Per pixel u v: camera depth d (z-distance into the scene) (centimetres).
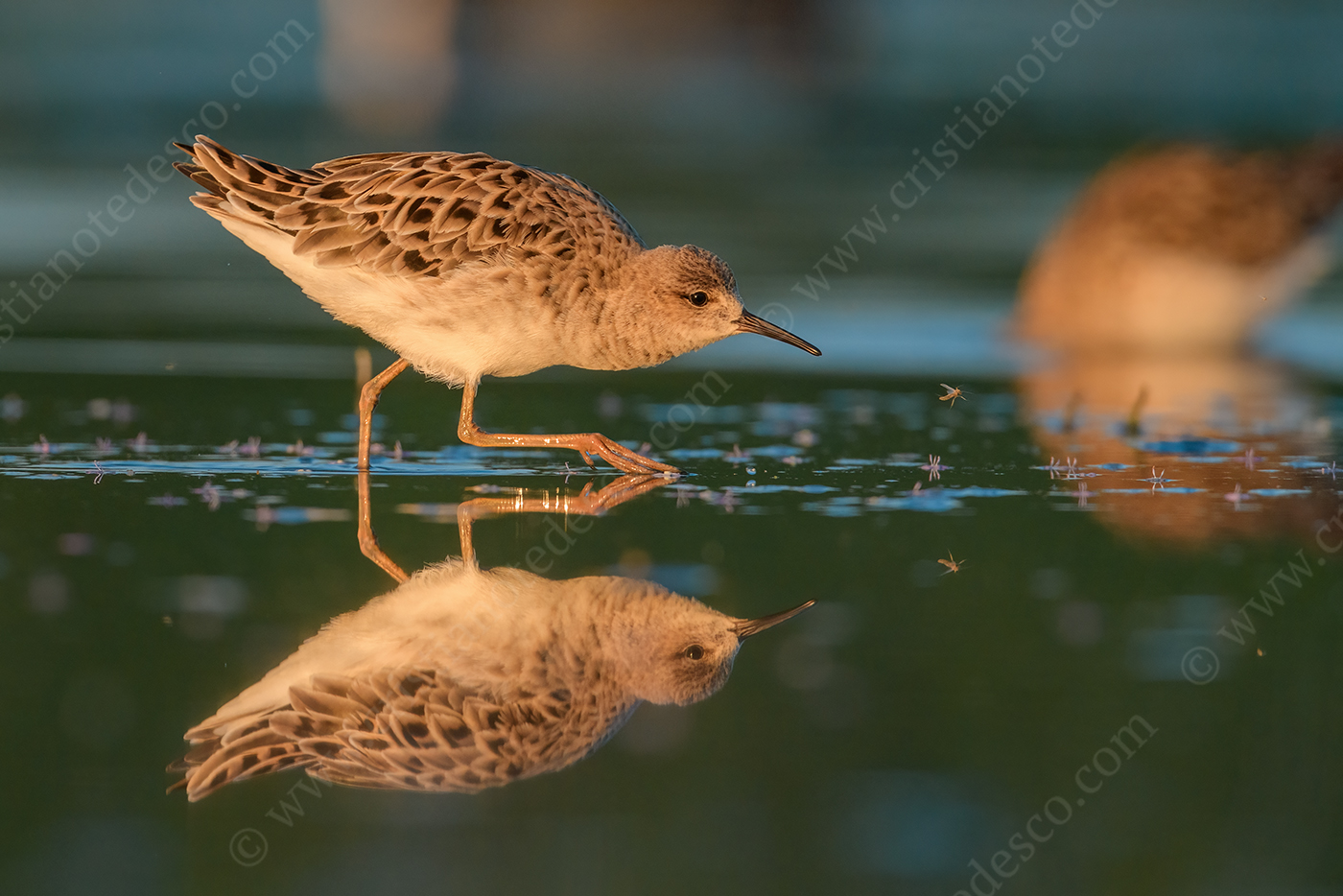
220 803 766
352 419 1559
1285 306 2191
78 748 808
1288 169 2078
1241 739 830
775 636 949
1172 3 4931
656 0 4238
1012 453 1433
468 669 901
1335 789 782
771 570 1065
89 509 1184
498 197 1289
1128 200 2080
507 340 1305
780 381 1806
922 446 1460
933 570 1067
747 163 3312
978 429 1543
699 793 776
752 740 824
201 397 1644
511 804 769
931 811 763
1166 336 2067
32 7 4834
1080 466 1372
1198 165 2073
